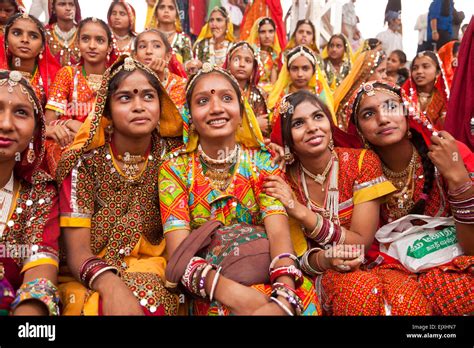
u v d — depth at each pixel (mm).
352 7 7938
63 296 2148
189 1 7633
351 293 2170
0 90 2021
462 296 2154
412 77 5047
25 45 3643
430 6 6312
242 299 1993
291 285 2088
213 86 2363
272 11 7547
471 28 2873
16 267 2119
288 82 5152
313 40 6930
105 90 2289
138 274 2172
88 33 3850
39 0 5875
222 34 6969
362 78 5012
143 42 4359
